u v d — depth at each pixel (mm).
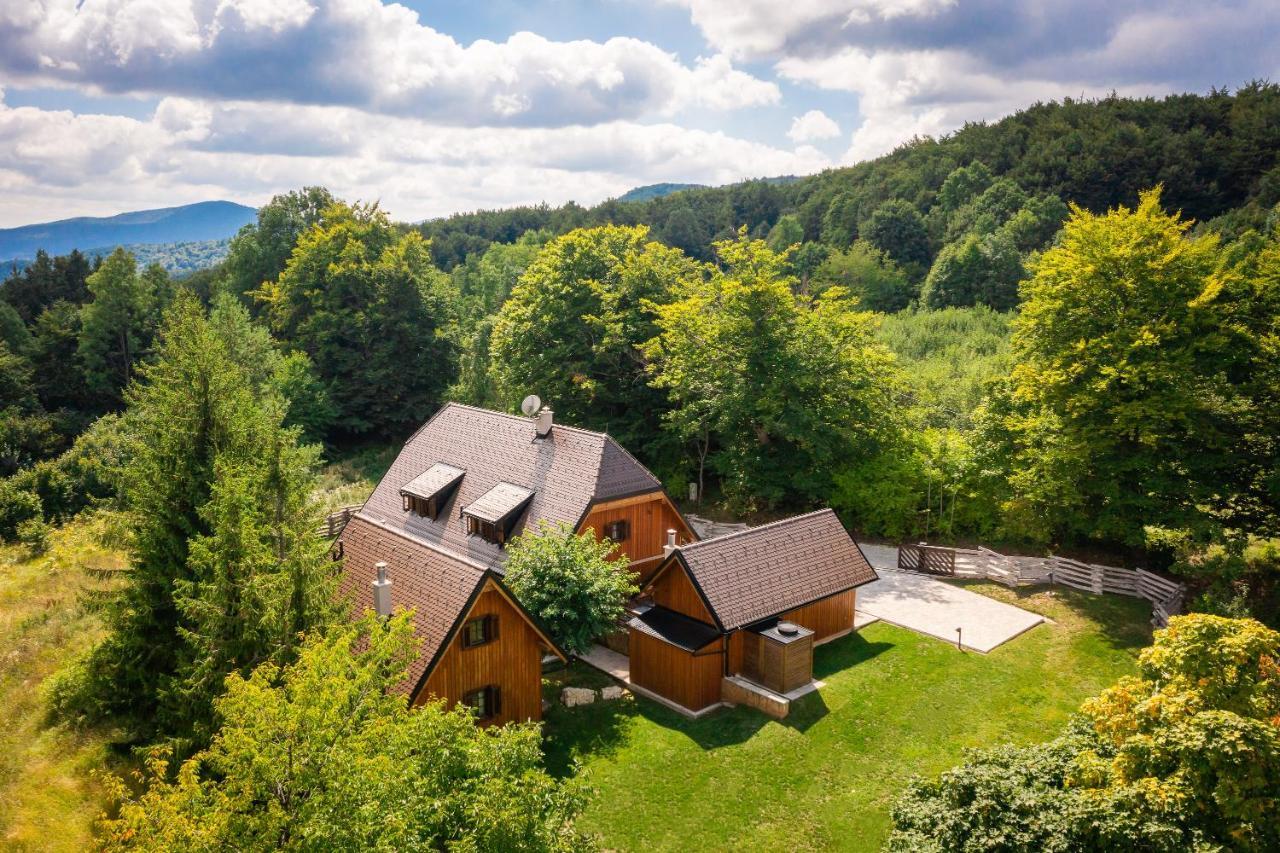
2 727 20297
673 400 42500
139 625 20859
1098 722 14664
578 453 30766
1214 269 30484
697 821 19547
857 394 39125
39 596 28375
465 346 65875
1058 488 31672
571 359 47156
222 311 53375
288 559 19016
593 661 28281
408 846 11570
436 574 23391
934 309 84438
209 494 21734
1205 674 13797
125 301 67188
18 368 63062
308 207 75000
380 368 61438
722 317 41031
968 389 47688
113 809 17922
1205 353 29656
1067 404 31078
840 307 41125
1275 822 11914
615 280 49688
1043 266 33188
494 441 34094
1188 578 31422
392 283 62125
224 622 18438
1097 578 31203
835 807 19906
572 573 25125
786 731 23016
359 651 21609
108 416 54719
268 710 11750
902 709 23953
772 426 37969
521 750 14070
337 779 11406
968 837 13648
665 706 25000
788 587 27031
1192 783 12547
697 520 40875
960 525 37812
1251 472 29938
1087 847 12727
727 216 151125
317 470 54000
